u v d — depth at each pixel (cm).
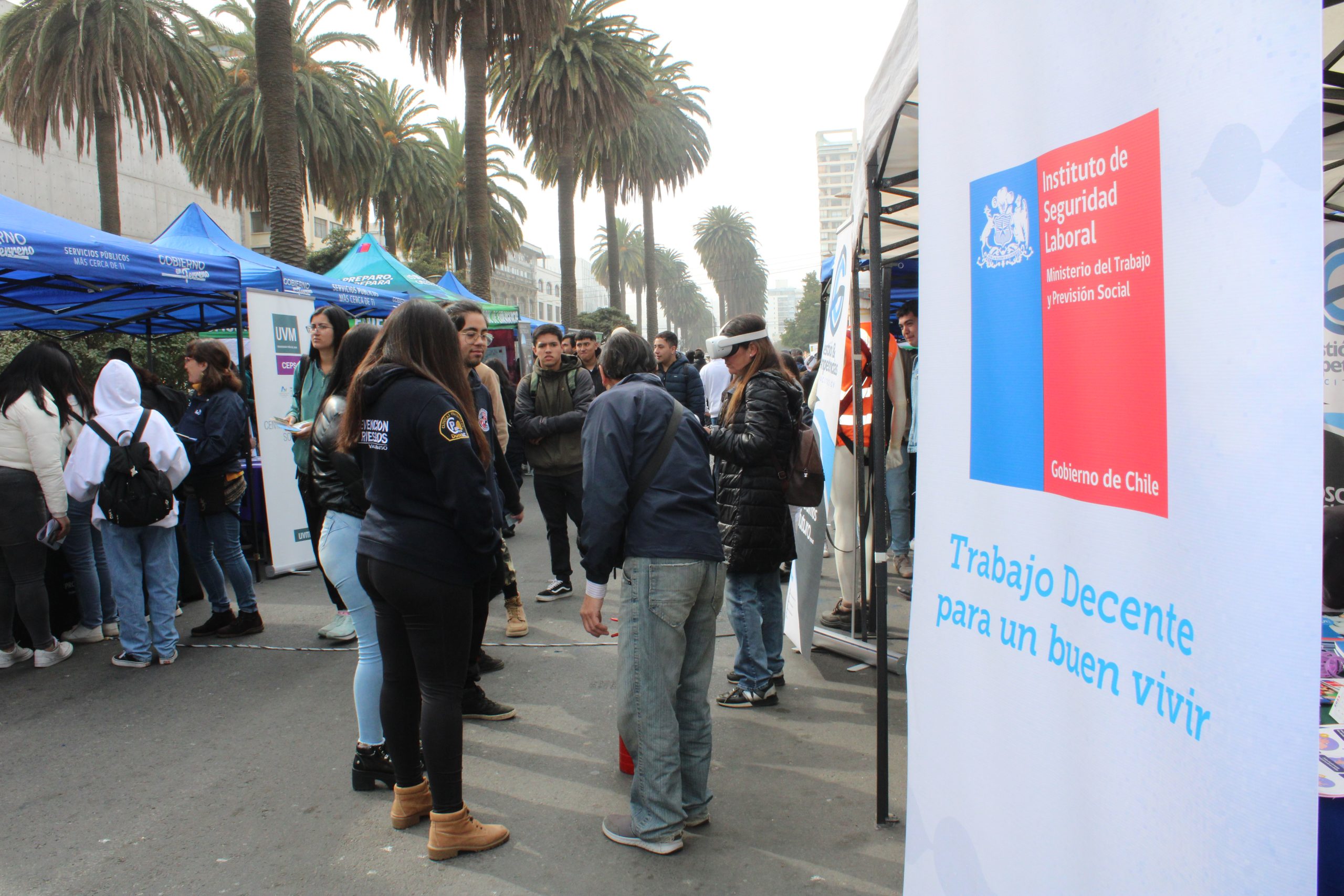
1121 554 125
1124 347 123
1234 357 104
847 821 295
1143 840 121
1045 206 138
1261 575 101
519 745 362
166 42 1816
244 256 827
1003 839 152
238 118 2175
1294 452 98
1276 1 98
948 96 161
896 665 437
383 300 1013
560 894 255
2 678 454
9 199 554
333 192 2361
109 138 1741
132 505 442
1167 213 113
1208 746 109
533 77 2256
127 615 466
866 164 292
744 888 256
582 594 615
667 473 274
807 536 445
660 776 275
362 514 309
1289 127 97
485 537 261
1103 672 129
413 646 269
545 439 574
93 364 1376
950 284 164
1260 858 103
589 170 3072
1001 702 152
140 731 384
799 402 384
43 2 1708
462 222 3459
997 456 153
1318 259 95
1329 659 246
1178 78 110
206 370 509
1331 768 178
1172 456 114
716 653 489
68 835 295
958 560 165
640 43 2462
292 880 265
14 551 457
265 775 339
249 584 528
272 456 682
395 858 276
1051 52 135
